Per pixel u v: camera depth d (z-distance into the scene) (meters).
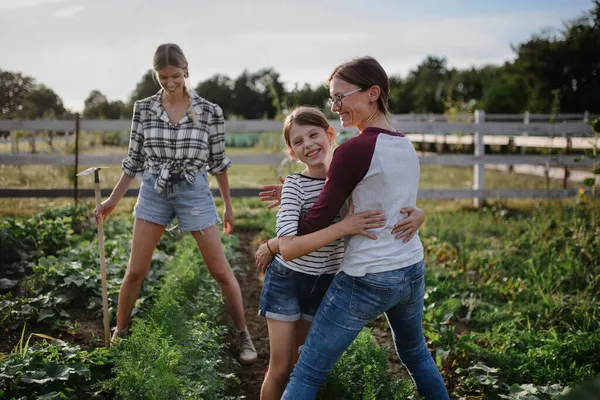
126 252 5.34
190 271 4.30
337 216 2.48
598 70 27.91
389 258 2.26
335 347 2.34
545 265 5.61
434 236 6.93
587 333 3.87
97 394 2.80
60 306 4.14
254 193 8.34
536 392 3.03
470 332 4.12
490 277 5.41
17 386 2.72
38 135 10.19
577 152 10.72
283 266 2.53
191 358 2.96
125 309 3.51
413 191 2.34
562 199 9.04
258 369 3.66
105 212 3.46
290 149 2.66
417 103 40.12
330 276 2.55
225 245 6.02
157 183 3.38
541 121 20.83
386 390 2.81
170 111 3.43
